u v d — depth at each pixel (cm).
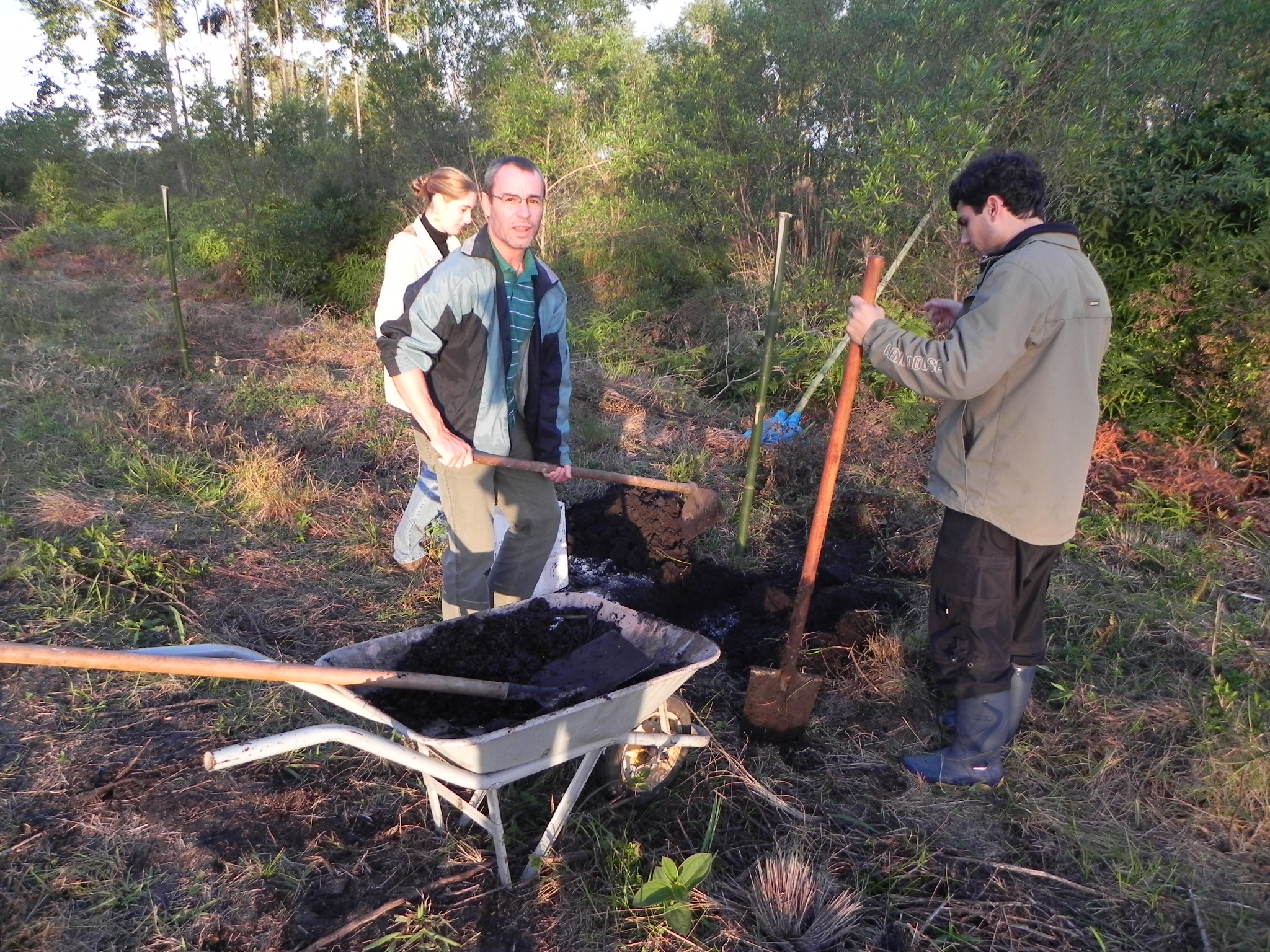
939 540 296
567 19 1147
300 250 1206
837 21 861
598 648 294
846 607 423
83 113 2356
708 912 245
